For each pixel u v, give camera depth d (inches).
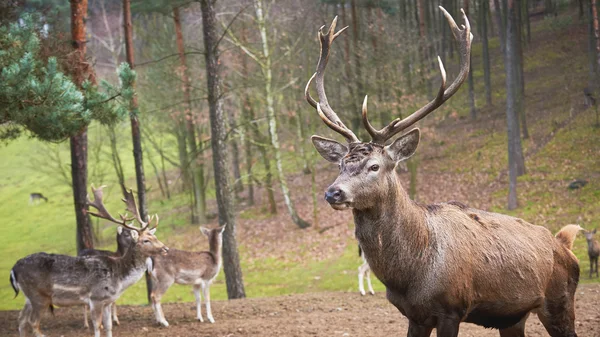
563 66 1178.0
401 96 860.6
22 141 1790.1
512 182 765.3
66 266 318.3
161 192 1330.0
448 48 1386.6
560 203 742.5
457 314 177.0
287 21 949.2
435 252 176.7
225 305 457.4
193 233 1061.8
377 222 173.6
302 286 687.1
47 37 376.8
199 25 1013.8
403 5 1005.2
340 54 943.0
